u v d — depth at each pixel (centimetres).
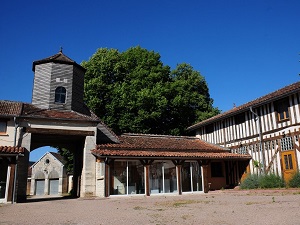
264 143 1892
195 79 3409
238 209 883
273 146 1822
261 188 1719
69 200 1570
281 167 1747
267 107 1895
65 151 3145
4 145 1580
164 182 1802
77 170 2072
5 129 1608
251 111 1953
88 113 2050
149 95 2756
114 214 866
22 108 1764
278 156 1773
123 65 2998
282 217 693
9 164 1462
